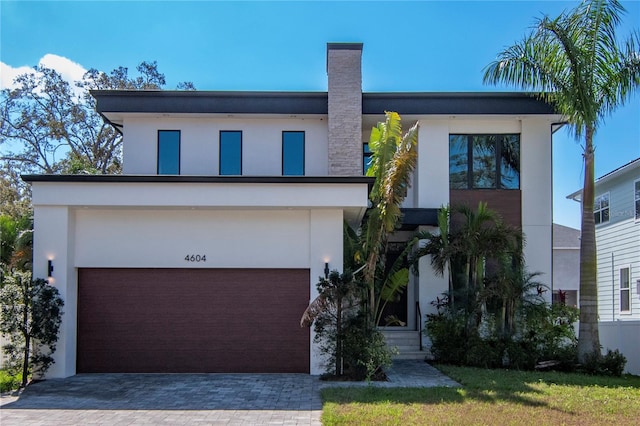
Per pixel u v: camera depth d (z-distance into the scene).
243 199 12.95
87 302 13.51
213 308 13.55
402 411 9.27
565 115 15.05
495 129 17.94
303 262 13.49
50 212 13.07
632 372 15.31
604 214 23.89
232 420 8.97
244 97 17.25
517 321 14.95
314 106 17.25
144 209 13.48
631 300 21.31
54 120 28.94
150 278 13.59
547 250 17.52
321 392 10.91
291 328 13.52
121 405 10.07
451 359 14.89
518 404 9.84
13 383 11.88
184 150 17.64
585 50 14.44
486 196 17.80
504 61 14.80
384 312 18.12
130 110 17.14
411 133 12.42
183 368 13.43
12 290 12.09
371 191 13.88
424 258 17.17
